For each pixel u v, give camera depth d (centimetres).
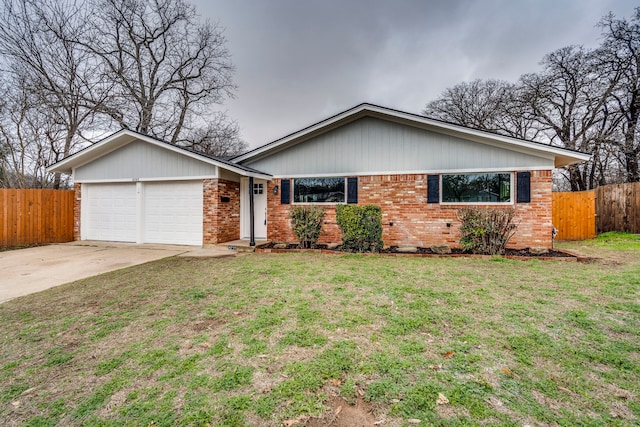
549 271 591
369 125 954
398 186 930
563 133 1711
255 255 823
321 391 227
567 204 1112
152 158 1039
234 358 275
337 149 980
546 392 223
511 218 788
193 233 1005
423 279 538
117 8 1617
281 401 216
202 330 337
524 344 295
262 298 442
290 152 1024
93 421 200
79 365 270
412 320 353
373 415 202
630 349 285
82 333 335
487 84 2031
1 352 296
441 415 200
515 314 370
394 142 934
